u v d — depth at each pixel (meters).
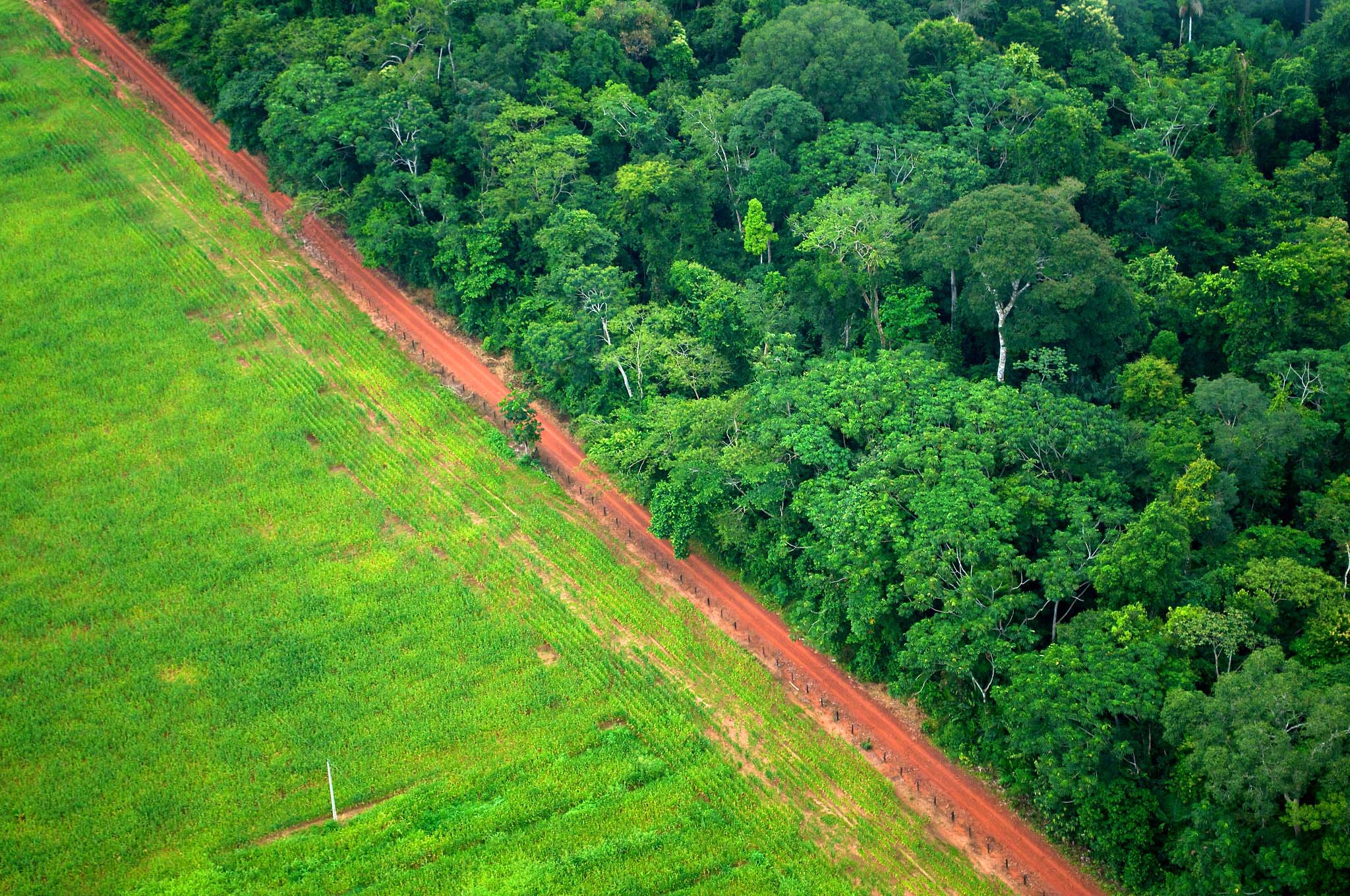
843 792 87.75
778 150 127.81
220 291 131.50
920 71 140.50
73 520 108.06
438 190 127.31
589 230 120.38
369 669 96.69
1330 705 71.38
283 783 88.69
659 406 107.94
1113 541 87.75
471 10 145.75
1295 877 70.75
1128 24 158.62
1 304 128.25
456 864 83.06
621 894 80.94
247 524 108.62
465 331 128.38
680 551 102.50
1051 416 95.25
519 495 111.75
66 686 95.12
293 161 134.00
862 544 90.19
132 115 152.25
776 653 98.12
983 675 87.12
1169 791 78.38
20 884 82.12
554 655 98.62
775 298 116.50
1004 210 103.94
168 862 83.38
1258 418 95.12
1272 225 125.62
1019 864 82.69
